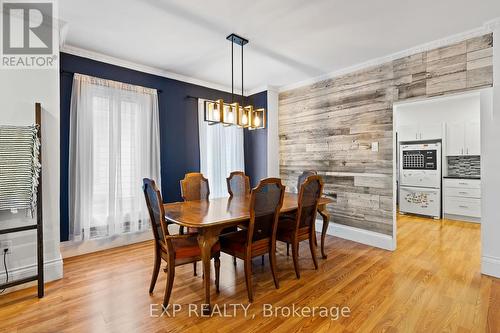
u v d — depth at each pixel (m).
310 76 4.28
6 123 2.28
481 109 2.65
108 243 3.42
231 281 2.51
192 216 2.19
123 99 3.51
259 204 2.16
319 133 4.28
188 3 2.26
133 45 3.10
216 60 3.57
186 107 4.30
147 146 3.72
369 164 3.64
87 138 3.18
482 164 2.62
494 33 2.53
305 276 2.60
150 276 2.61
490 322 1.84
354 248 3.46
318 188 2.71
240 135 4.95
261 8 2.34
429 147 5.27
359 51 3.29
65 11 2.37
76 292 2.28
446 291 2.28
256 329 1.79
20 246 2.35
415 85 3.15
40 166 2.28
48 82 2.48
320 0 2.21
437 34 2.83
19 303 2.10
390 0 2.21
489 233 2.57
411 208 5.51
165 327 1.81
